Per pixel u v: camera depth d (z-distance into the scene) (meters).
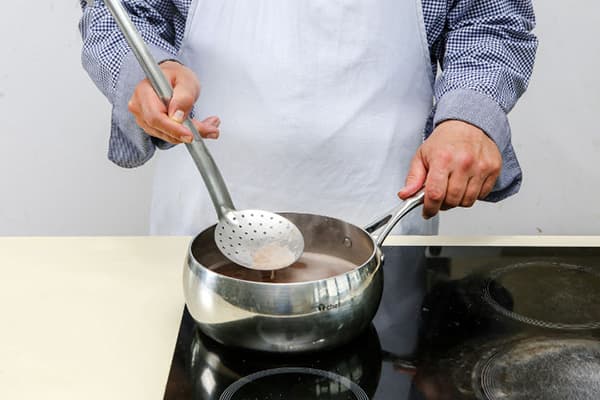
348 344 0.64
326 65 0.96
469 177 0.77
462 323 0.69
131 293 0.75
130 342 0.66
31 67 1.50
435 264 0.82
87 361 0.63
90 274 0.78
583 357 0.63
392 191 1.01
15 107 1.53
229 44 0.97
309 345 0.60
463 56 0.95
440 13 0.98
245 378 0.59
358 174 0.99
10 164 1.57
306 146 0.98
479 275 0.79
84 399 0.58
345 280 0.59
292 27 0.96
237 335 0.60
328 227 0.73
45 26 1.48
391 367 0.61
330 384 0.59
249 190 1.01
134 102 0.73
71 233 1.63
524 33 0.96
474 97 0.85
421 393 0.58
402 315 0.70
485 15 0.98
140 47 0.67
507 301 0.73
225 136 0.99
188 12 0.97
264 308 0.58
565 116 1.62
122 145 0.96
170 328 0.68
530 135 1.64
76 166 1.58
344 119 0.97
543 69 1.59
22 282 0.76
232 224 0.69
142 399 0.58
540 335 0.66
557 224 1.70
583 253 0.84
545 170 1.66
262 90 0.97
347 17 0.95
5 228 1.62
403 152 1.01
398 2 0.96
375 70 0.97
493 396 0.57
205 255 0.71
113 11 0.66
